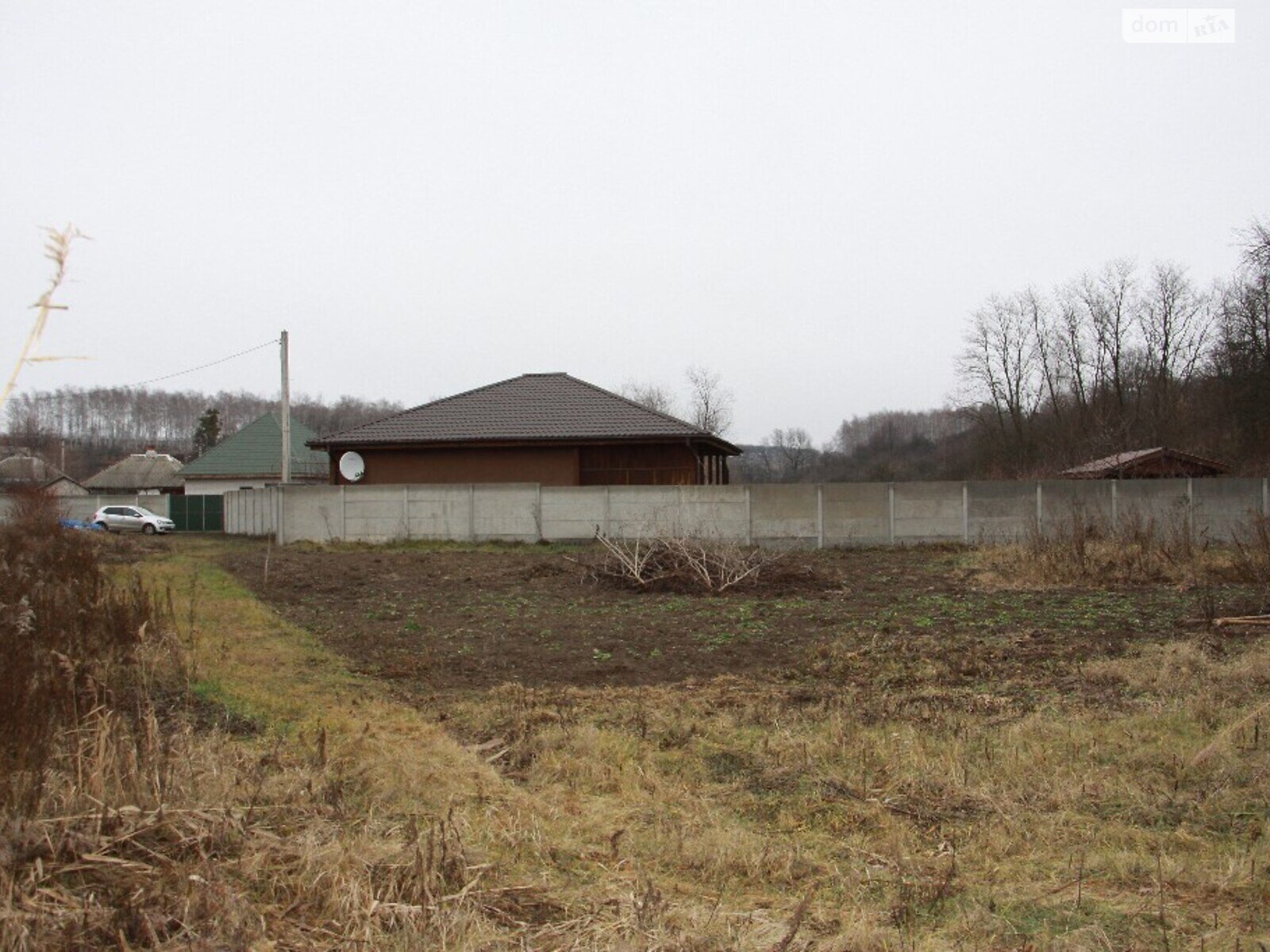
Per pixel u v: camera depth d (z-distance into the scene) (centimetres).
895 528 2297
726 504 2316
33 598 766
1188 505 2180
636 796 543
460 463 2670
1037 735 652
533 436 2606
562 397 2850
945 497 2298
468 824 479
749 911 396
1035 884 429
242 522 3453
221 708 696
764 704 753
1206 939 371
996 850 465
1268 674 799
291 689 789
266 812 456
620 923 363
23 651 525
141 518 3772
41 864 359
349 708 725
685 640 1059
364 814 479
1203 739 634
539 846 452
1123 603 1309
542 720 704
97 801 414
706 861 450
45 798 410
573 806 522
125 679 736
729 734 671
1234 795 533
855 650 994
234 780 488
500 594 1475
